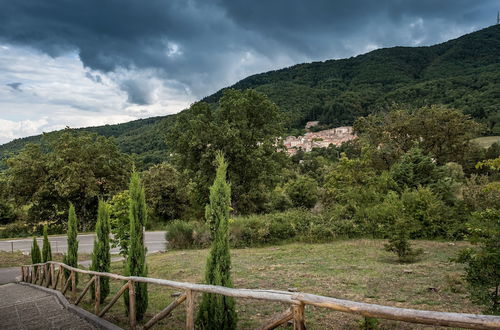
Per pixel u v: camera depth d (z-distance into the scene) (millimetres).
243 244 19156
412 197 18906
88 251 21828
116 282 11914
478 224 6273
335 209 22047
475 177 19453
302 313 3104
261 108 32188
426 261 12359
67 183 31328
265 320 6641
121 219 13516
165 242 23156
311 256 14602
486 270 6023
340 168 24812
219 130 29781
